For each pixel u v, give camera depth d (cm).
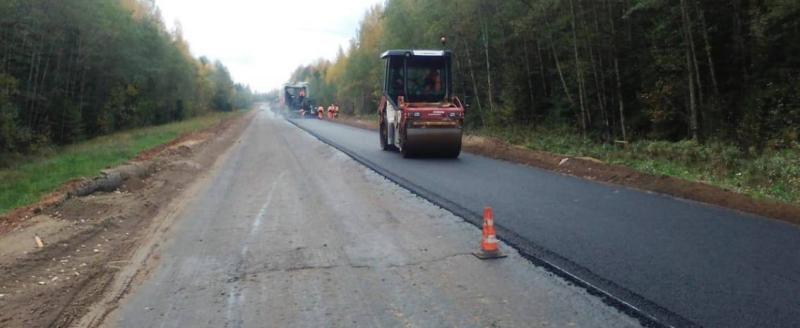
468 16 2644
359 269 616
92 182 1170
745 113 1556
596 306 486
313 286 565
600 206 895
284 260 661
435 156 1725
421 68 1866
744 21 1644
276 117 7350
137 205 1015
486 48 2658
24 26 2588
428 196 1020
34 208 991
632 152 1504
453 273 589
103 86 3972
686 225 754
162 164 1630
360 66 6362
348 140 2577
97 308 529
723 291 509
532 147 1886
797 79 1486
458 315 478
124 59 3903
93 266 672
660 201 927
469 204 934
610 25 1952
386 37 4172
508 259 630
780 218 779
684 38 1695
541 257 629
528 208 890
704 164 1278
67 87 3319
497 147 1873
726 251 630
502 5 2512
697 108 1706
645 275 557
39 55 2886
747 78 1625
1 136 2319
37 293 580
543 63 2588
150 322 489
